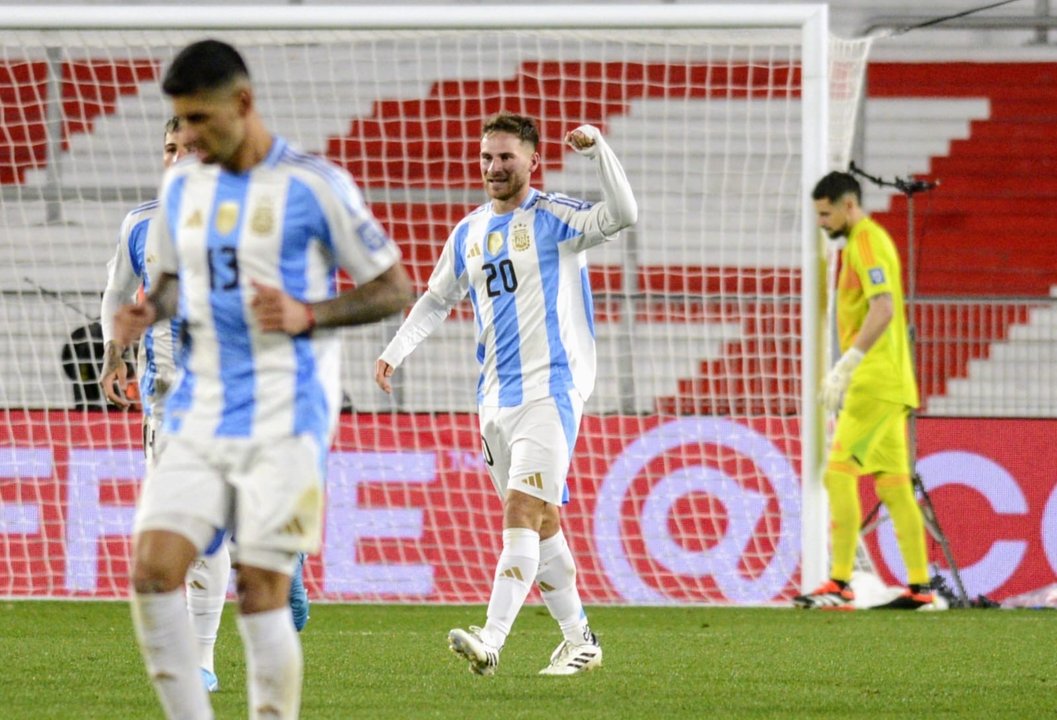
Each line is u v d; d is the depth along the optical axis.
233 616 28.59
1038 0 52.91
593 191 46.53
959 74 52.88
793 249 37.94
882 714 16.11
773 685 18.70
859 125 47.91
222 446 11.08
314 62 46.88
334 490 33.56
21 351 40.53
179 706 11.02
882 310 29.42
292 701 11.19
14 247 42.47
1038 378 41.12
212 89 10.98
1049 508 34.88
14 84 40.00
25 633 25.30
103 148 45.09
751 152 46.78
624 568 33.53
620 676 19.56
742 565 33.41
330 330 11.47
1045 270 49.12
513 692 17.70
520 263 19.48
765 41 32.62
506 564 18.64
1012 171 51.47
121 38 32.84
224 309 11.27
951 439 35.16
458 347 40.06
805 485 31.20
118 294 18.83
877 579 32.91
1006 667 21.02
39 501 33.25
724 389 39.75
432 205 42.56
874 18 52.62
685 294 36.97
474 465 33.84
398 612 30.62
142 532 10.91
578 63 48.12
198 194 11.49
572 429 19.48
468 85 47.81
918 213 50.59
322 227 11.45
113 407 33.91
